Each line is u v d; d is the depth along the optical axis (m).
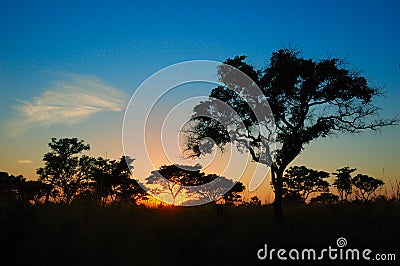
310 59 21.97
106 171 44.44
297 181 46.62
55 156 47.31
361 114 21.72
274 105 21.78
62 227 13.76
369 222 16.89
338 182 42.59
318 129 21.41
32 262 11.31
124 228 14.56
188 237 14.52
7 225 12.81
